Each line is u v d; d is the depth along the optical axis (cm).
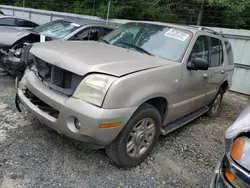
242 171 157
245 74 828
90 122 237
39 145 314
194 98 395
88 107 240
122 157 280
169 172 303
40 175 262
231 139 173
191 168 319
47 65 283
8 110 401
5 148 300
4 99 445
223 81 504
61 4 1623
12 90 497
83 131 242
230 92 845
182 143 383
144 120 291
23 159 284
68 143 326
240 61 832
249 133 162
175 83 323
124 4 1260
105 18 1202
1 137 323
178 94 338
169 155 342
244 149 159
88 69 252
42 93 276
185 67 341
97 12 1290
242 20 1003
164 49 353
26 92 314
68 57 270
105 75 249
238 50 833
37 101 295
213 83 453
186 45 358
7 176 254
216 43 462
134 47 362
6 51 517
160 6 1271
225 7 1029
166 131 343
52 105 264
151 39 371
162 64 312
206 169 322
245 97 796
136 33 390
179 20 1201
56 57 273
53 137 335
